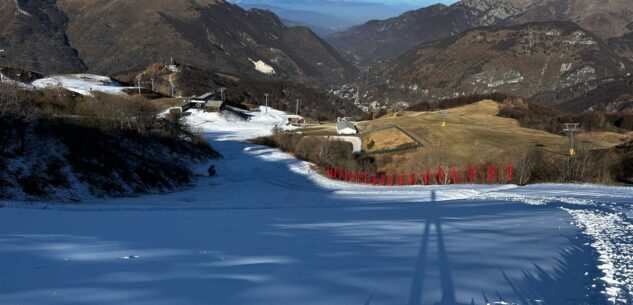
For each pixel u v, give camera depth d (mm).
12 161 33812
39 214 19172
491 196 28062
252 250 8930
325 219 16203
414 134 90688
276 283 6238
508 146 79562
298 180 54250
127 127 52906
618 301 5570
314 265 7383
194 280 6387
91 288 5957
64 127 42750
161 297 5570
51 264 7562
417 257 8023
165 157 52094
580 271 6992
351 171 63781
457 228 12086
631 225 12078
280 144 78938
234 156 69188
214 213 20938
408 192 37844
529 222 13047
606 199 23078
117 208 25641
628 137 98688
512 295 5801
